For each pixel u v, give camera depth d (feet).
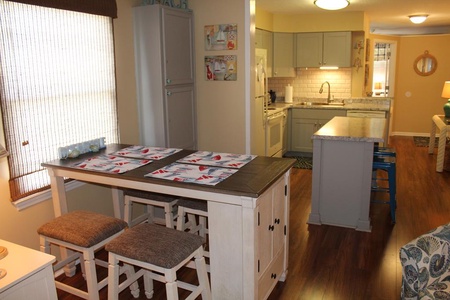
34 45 8.36
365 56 21.65
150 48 11.23
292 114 21.30
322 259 10.12
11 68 7.93
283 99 23.16
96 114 10.27
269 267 8.00
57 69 8.98
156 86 11.39
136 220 11.14
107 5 9.98
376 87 29.12
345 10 19.43
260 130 17.21
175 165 8.32
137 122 11.85
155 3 11.28
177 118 12.10
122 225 7.79
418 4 17.47
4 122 7.90
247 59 12.01
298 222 12.59
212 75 12.57
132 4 11.25
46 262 5.78
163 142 11.67
